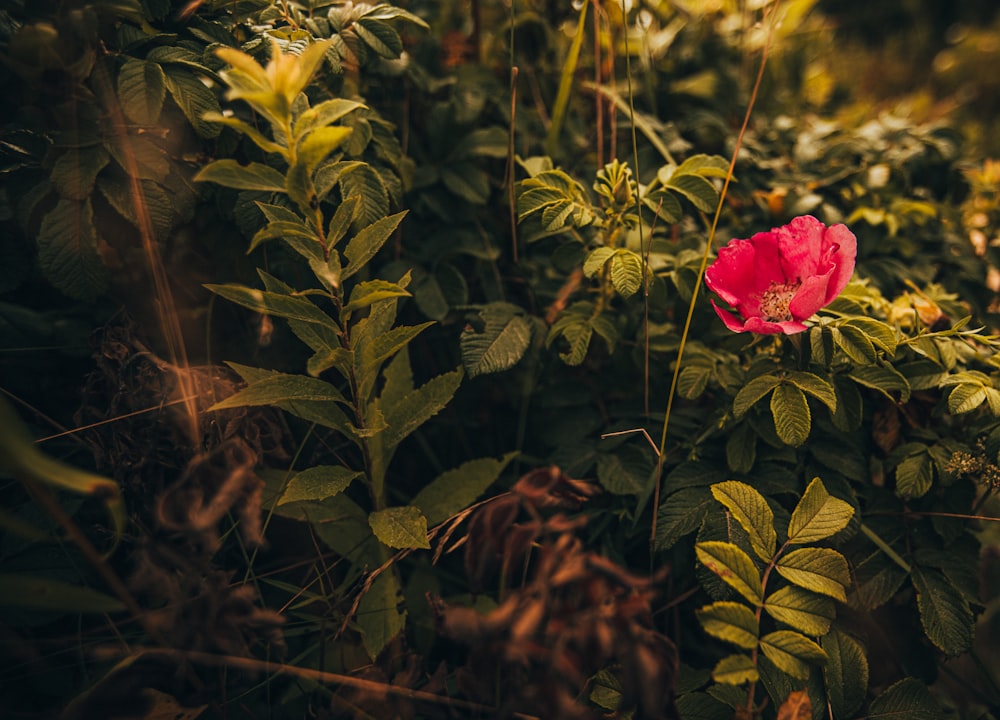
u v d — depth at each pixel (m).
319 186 0.48
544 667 0.41
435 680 0.49
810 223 0.53
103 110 0.51
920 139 0.75
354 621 0.55
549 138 0.66
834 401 0.50
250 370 0.48
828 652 0.50
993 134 1.30
